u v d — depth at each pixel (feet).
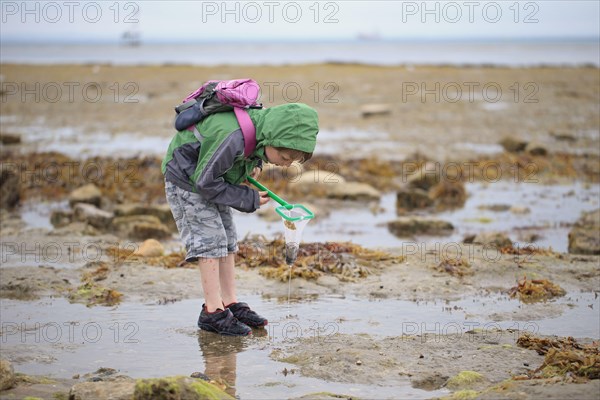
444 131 92.22
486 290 33.73
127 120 102.89
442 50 349.41
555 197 58.34
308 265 36.29
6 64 199.11
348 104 115.55
